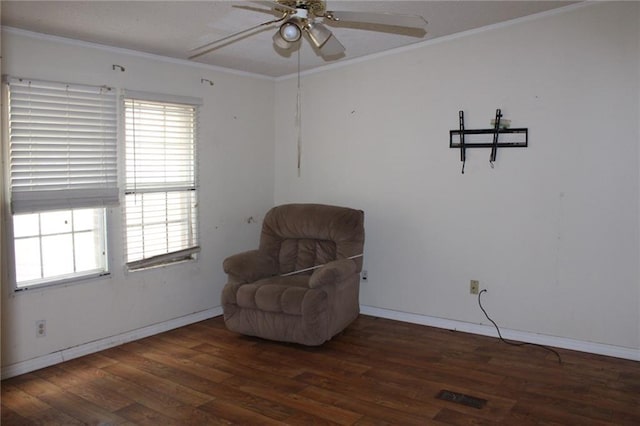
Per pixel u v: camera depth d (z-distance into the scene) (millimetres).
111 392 2924
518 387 2881
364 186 4395
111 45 3613
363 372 3150
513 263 3609
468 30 3654
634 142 3094
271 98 5000
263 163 4941
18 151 3150
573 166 3318
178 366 3303
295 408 2691
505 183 3607
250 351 3570
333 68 4523
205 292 4406
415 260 4109
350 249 3918
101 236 3654
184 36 3438
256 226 4883
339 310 3686
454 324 3928
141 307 3896
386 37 3738
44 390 2959
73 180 3434
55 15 2949
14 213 3131
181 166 4152
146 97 3832
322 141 4668
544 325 3508
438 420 2529
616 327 3236
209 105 4367
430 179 3980
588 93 3232
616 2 3094
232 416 2615
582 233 3312
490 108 3641
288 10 2252
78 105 3443
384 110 4215
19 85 3133
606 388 2836
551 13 3316
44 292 3312
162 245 4043
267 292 3551
